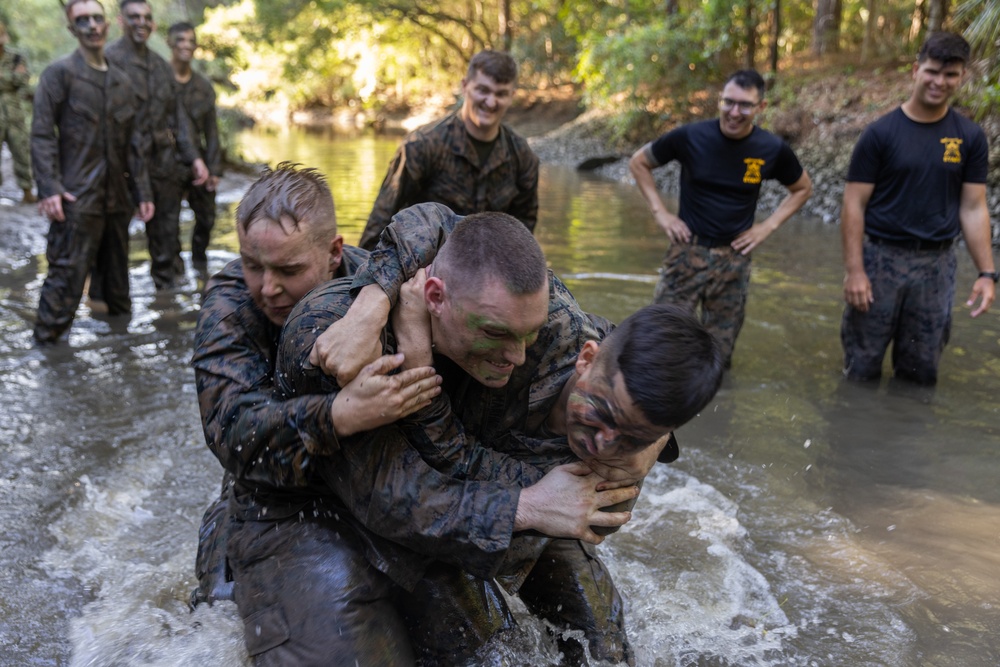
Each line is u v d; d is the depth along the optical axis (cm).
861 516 401
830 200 1244
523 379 269
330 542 268
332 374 237
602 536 265
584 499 251
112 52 704
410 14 3164
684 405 228
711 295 573
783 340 654
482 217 237
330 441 240
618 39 1808
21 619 318
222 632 283
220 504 321
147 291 787
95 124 630
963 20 1005
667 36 1766
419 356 243
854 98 1423
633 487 262
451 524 248
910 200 529
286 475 252
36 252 934
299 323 256
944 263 537
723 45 1702
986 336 655
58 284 627
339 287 263
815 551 372
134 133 675
